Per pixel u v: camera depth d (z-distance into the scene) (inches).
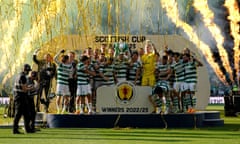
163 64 831.7
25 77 717.3
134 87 820.6
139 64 838.5
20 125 846.5
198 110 1017.5
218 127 826.8
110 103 821.2
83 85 812.0
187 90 847.1
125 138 652.7
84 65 810.2
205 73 1011.9
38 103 908.6
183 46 995.9
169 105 832.9
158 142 610.5
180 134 704.4
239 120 1022.4
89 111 813.2
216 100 1621.6
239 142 615.5
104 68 831.1
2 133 721.6
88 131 745.0
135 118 804.6
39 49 937.5
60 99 840.9
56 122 805.2
